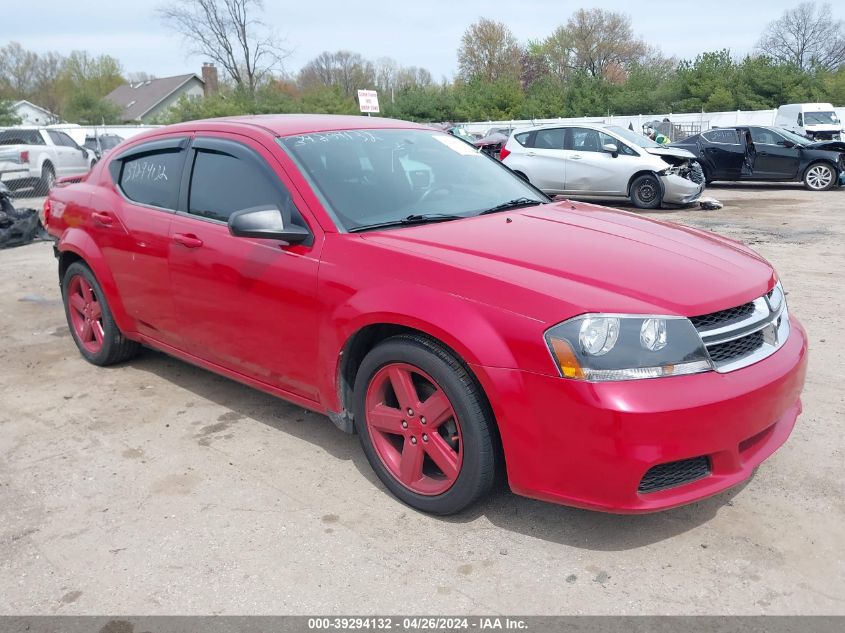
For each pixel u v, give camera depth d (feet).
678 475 8.47
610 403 7.96
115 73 249.75
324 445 12.09
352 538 9.40
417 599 8.21
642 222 11.80
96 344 16.11
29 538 9.59
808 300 20.29
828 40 198.39
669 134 102.73
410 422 9.79
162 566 8.93
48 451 12.07
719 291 8.89
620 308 8.27
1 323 19.94
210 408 13.70
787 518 9.55
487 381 8.56
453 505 9.46
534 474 8.59
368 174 11.76
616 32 233.55
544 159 44.62
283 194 11.19
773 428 9.57
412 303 9.17
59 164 56.59
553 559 8.86
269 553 9.13
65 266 16.39
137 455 11.85
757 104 142.61
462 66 246.06
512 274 8.93
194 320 12.68
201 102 151.74
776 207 42.88
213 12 166.40
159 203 13.42
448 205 11.82
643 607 7.97
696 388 8.16
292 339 10.92
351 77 249.34
